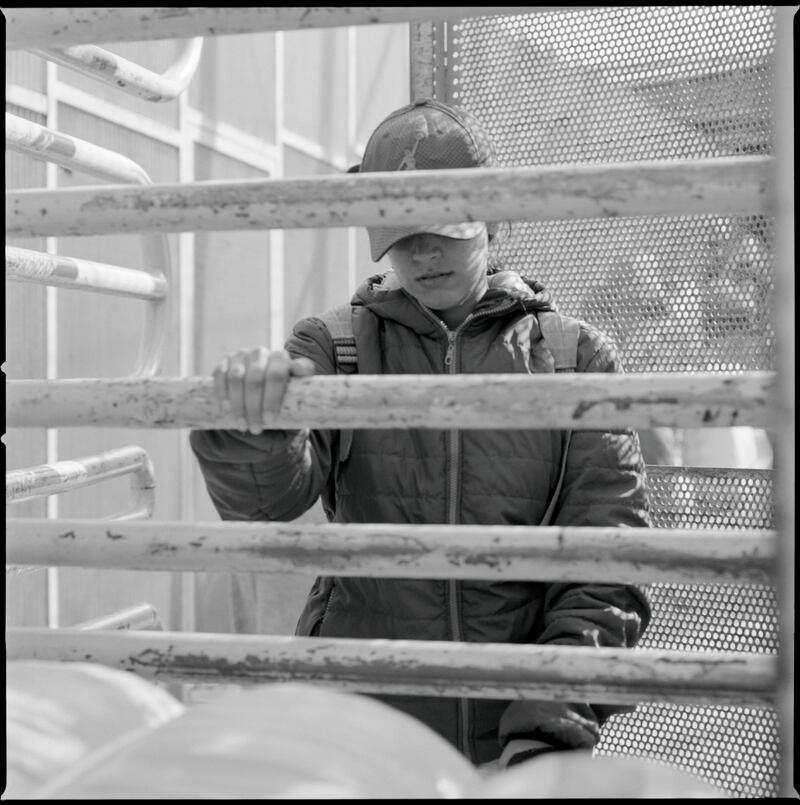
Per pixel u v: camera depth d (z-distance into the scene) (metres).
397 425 0.97
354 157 6.10
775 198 0.76
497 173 0.93
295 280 5.46
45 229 1.01
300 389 1.00
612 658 0.99
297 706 0.61
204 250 4.68
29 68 3.50
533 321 1.74
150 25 0.97
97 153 1.99
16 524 1.05
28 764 0.62
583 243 2.40
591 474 1.65
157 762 0.55
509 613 1.63
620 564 0.96
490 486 1.65
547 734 1.42
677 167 0.90
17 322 3.42
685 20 2.31
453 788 0.59
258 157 5.12
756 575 0.94
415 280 1.64
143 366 2.20
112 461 2.10
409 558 0.99
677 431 2.58
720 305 2.29
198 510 4.62
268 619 4.67
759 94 2.25
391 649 1.01
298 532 1.01
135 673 1.03
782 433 0.76
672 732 2.26
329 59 5.79
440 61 2.53
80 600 3.68
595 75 2.40
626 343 2.38
